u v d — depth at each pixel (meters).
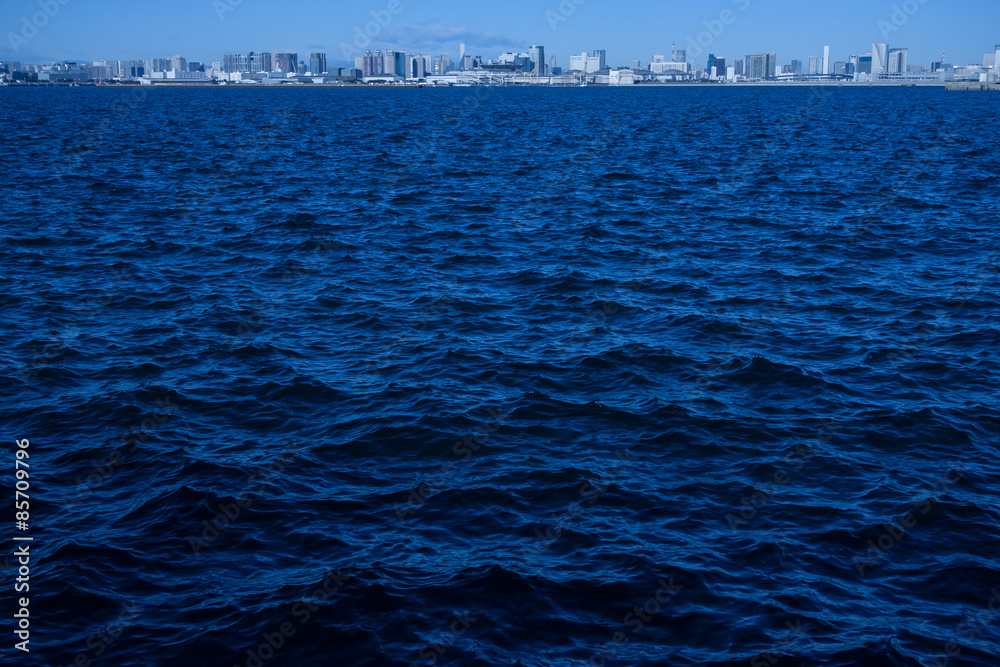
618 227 42.78
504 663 12.22
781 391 22.17
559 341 25.91
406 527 15.70
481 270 34.34
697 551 15.00
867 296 30.86
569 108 177.50
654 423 20.08
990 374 23.34
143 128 107.38
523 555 14.81
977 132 103.88
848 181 59.12
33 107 163.00
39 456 18.25
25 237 38.88
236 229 41.56
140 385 22.12
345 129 110.31
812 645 12.66
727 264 35.41
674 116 145.50
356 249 37.62
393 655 12.34
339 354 24.83
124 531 15.38
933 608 13.60
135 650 12.43
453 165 69.06
